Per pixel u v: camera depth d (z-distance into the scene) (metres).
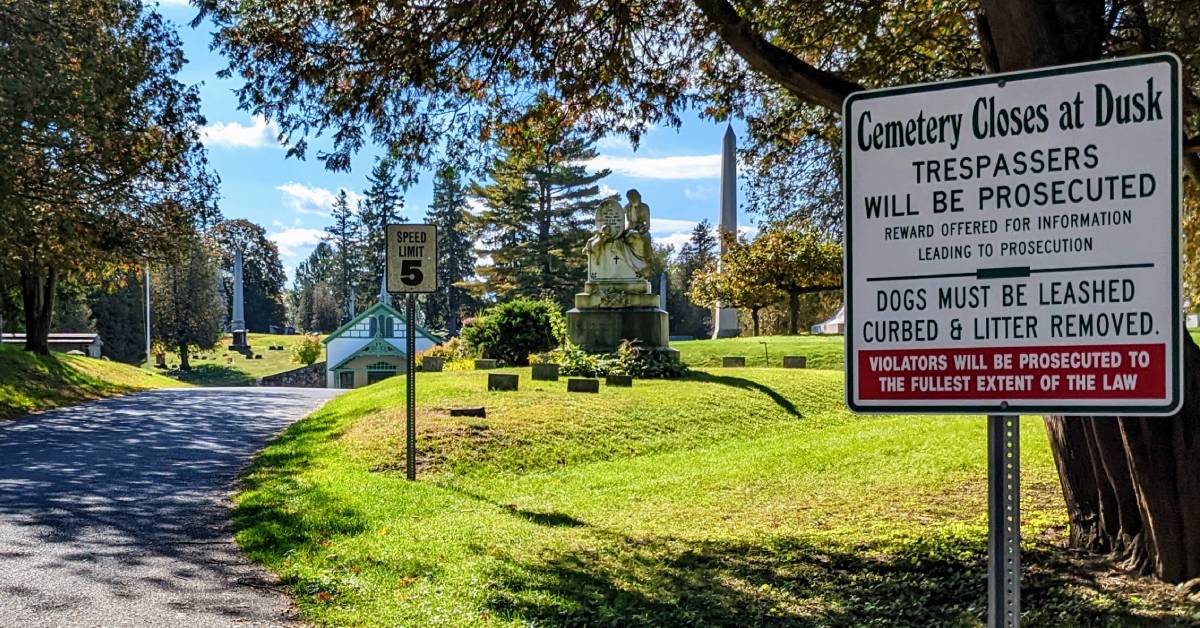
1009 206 3.21
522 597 6.69
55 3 19.34
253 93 9.55
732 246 43.78
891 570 7.04
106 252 26.02
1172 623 5.29
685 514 10.27
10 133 18.42
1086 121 3.12
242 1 9.44
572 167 67.50
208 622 6.08
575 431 15.30
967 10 9.91
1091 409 3.12
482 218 69.38
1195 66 8.81
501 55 9.66
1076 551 6.89
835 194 14.05
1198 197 12.33
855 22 10.12
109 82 19.73
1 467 12.66
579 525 9.67
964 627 5.58
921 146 3.31
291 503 10.08
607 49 10.27
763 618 6.15
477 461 13.41
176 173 23.77
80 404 22.88
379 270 96.12
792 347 32.19
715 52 11.00
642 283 24.69
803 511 10.02
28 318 30.11
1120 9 9.01
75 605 6.39
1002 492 3.22
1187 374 6.08
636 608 6.47
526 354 26.77
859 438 15.04
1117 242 3.09
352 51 9.43
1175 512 6.07
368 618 6.19
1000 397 3.22
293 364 77.31
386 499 10.56
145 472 12.47
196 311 73.88
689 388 19.92
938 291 3.29
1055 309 3.16
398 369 57.56
